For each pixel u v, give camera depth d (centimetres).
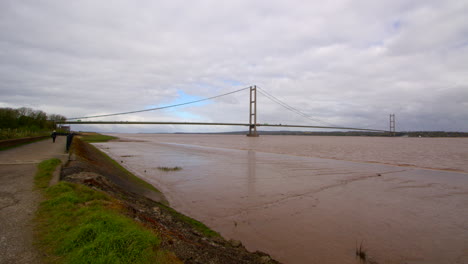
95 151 2366
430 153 3384
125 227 367
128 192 835
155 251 335
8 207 448
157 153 2947
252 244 591
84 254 291
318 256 542
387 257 541
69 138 1318
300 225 709
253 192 1066
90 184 664
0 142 1389
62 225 375
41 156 1097
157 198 944
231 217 766
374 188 1163
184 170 1650
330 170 1706
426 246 591
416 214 806
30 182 623
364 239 625
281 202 925
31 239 335
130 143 5197
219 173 1541
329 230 677
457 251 568
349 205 895
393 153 3372
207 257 393
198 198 970
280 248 575
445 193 1077
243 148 4281
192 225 660
